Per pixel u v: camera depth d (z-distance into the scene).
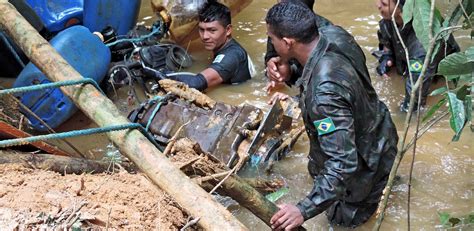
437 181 3.79
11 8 3.63
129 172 2.96
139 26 5.21
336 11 5.88
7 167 2.72
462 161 3.94
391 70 4.83
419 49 4.21
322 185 3.02
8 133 2.91
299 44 3.12
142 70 4.78
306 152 4.10
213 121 3.99
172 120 4.05
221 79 4.77
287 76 4.28
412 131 4.22
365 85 3.29
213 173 3.00
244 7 5.41
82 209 2.43
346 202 3.49
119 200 2.57
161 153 2.73
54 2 4.86
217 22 4.74
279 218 3.02
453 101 2.33
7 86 4.79
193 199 2.52
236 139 3.88
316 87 3.04
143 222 2.48
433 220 3.53
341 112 3.01
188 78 4.68
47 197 2.48
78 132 2.67
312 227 3.56
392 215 3.57
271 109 3.92
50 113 4.14
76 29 4.39
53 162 2.88
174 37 5.12
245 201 2.98
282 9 3.13
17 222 2.30
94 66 4.38
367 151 3.31
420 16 2.21
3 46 4.71
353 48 3.23
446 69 2.31
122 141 2.78
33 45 3.40
